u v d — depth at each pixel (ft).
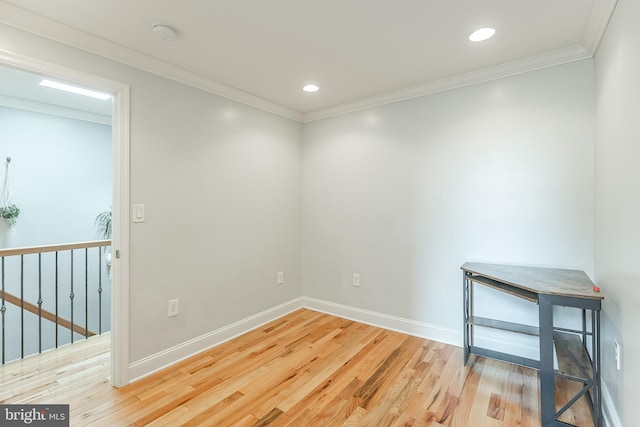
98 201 14.11
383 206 10.27
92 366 8.05
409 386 6.98
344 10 5.70
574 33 6.50
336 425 5.79
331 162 11.45
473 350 7.95
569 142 7.38
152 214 7.62
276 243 11.18
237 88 9.41
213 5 5.52
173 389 6.93
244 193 9.99
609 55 5.68
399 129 9.87
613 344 5.53
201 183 8.73
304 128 12.19
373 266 10.54
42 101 11.92
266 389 6.90
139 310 7.39
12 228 11.98
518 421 5.85
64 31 6.11
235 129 9.67
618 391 5.24
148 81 7.52
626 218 4.85
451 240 9.00
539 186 7.75
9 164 11.83
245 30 6.34
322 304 11.85
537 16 5.90
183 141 8.27
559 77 7.45
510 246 8.13
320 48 7.09
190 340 8.48
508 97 8.08
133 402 6.48
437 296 9.29
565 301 5.60
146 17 5.87
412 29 6.34
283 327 10.43
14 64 5.63
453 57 7.54
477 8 5.66
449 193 9.00
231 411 6.18
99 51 6.65
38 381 7.32
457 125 8.83
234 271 9.70
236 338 9.57
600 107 6.42
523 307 7.98
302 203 12.31
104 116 13.89
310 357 8.34
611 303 5.68
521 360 7.30
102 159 14.19
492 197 8.35
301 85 9.21
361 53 7.32
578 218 7.30
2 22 5.51
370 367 7.79
